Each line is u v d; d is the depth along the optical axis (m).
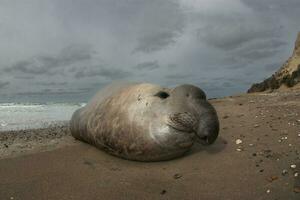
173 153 4.88
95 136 5.70
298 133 5.57
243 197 3.63
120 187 4.13
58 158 5.38
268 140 5.38
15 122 11.61
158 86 5.43
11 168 4.93
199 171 4.47
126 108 5.23
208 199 3.67
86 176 4.54
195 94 4.98
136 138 4.93
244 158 4.72
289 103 8.95
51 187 4.18
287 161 4.43
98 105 5.96
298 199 3.46
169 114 4.79
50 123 11.23
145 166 4.88
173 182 4.20
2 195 3.97
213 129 4.77
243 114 7.61
